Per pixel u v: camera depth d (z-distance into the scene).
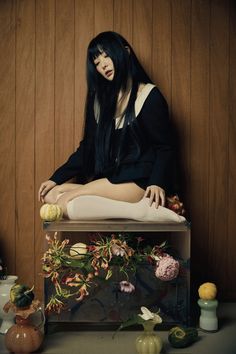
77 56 3.11
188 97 3.13
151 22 3.11
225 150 3.14
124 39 2.93
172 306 2.55
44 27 3.10
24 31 3.10
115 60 2.81
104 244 2.53
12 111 3.12
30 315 2.41
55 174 2.97
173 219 2.57
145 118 2.80
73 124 3.13
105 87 2.89
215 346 2.41
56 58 3.11
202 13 3.12
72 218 2.63
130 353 2.33
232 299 3.16
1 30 3.09
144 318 2.30
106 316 2.54
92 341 2.48
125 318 2.54
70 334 2.58
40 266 3.15
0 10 3.08
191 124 3.13
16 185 3.13
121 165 2.80
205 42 3.12
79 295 2.53
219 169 3.15
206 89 3.13
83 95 3.12
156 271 2.46
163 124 2.82
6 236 3.15
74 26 3.10
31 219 3.14
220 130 3.13
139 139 2.80
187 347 2.40
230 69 3.12
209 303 2.60
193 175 3.14
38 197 3.03
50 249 2.54
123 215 2.62
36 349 2.32
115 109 2.86
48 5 3.10
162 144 2.83
